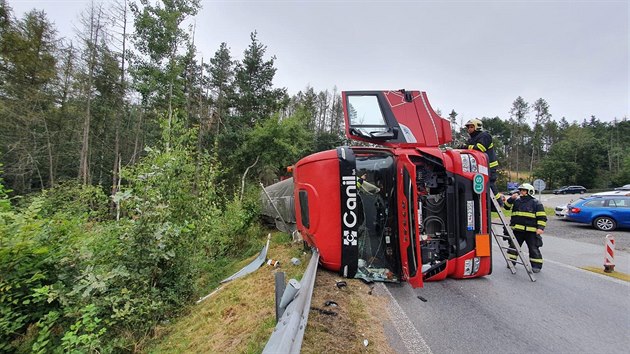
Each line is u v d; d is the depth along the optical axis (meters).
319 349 3.26
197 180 8.84
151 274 6.33
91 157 33.97
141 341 5.25
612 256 6.75
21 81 29.16
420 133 5.88
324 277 5.38
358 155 5.79
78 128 32.91
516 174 74.12
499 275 6.29
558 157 61.06
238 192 17.52
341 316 4.06
